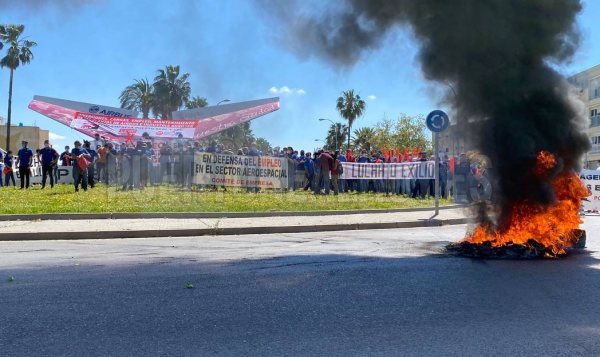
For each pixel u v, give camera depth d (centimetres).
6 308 538
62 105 3531
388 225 1336
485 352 420
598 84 3900
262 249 941
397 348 429
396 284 650
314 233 1209
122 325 486
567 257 837
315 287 635
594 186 1855
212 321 499
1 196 1669
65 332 466
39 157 2328
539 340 448
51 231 1099
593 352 420
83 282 657
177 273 716
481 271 728
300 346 433
